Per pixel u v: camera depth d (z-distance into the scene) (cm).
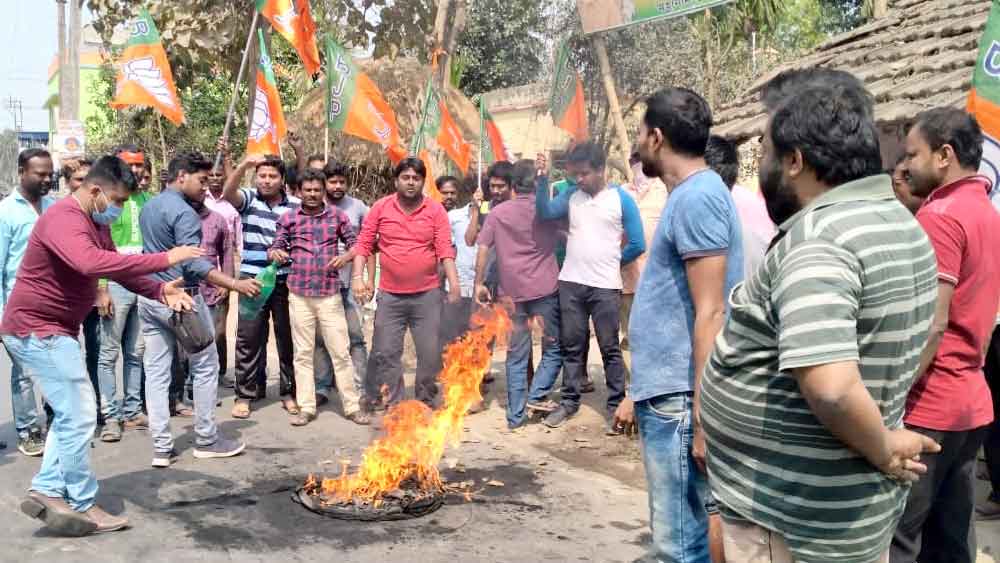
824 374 172
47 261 391
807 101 193
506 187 696
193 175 555
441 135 895
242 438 593
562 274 622
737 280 273
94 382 605
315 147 1321
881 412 190
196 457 540
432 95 895
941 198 311
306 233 624
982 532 420
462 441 595
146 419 620
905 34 724
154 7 929
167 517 438
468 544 409
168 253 406
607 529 433
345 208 736
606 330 618
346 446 577
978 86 432
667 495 287
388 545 405
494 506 463
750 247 357
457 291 643
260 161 666
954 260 293
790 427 189
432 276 648
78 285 404
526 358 631
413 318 653
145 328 511
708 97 1352
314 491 474
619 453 570
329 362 707
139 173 645
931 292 195
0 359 858
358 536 416
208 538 410
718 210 266
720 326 265
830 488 189
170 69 910
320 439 595
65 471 404
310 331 630
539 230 620
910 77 606
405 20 977
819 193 195
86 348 592
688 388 278
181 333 500
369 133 860
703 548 286
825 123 189
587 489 494
